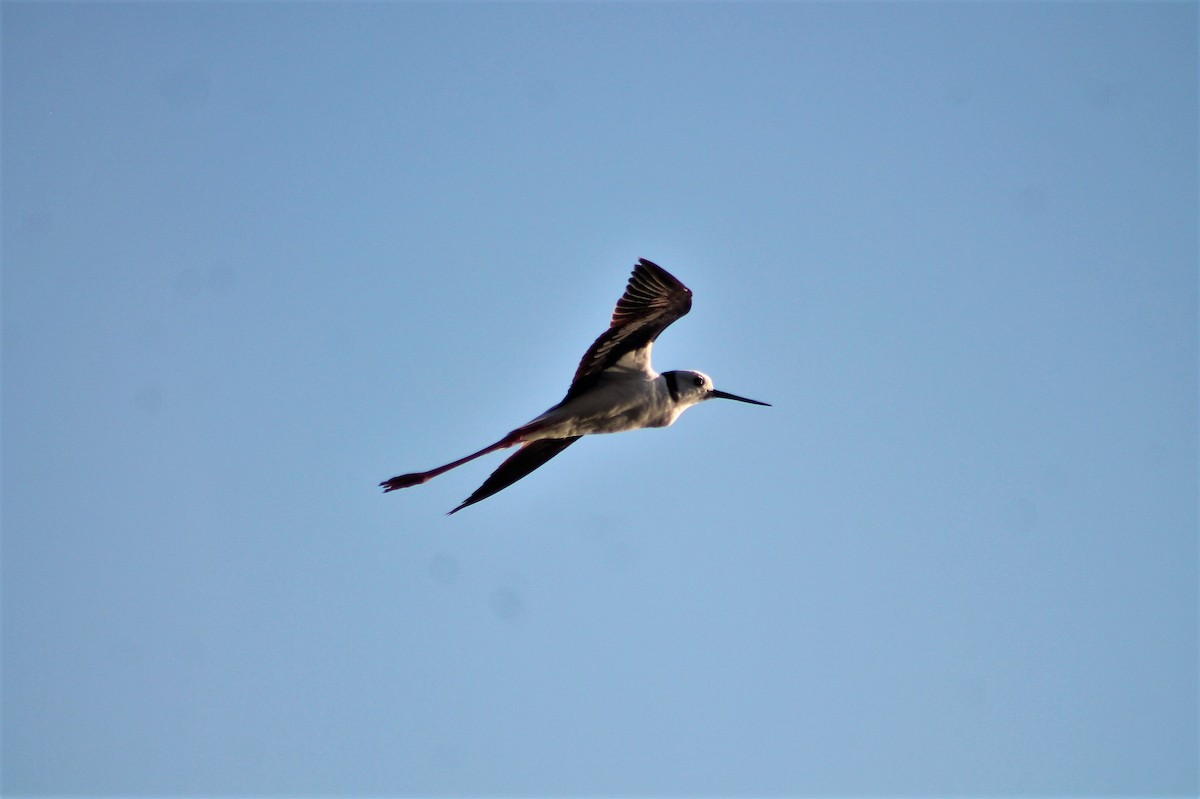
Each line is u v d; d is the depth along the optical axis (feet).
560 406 54.34
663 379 55.57
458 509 57.82
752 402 58.54
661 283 52.11
